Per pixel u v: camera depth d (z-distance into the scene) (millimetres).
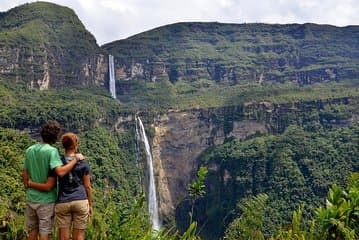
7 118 77125
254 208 7938
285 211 86812
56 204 6441
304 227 7191
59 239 6469
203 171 7945
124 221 7590
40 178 6348
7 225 7754
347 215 6680
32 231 6547
